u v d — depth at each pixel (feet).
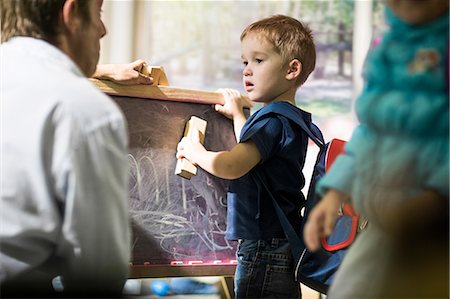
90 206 3.92
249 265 5.79
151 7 10.00
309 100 9.96
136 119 5.84
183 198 5.94
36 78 4.07
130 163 5.79
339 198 3.93
